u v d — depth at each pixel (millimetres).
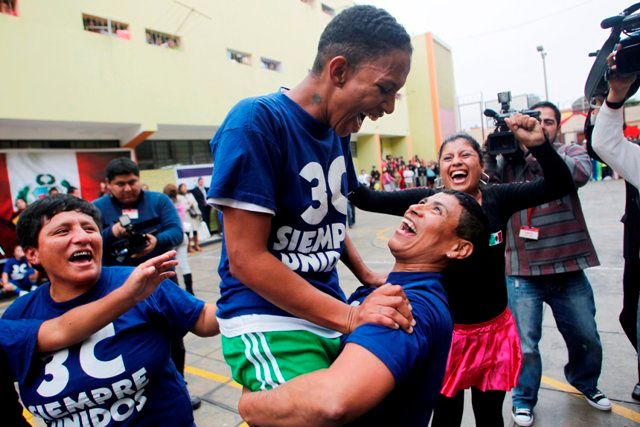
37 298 1365
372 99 999
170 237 2547
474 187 1874
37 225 1260
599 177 16094
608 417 2248
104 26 8945
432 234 1184
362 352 887
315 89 1066
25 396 1214
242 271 965
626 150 1866
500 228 1768
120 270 1441
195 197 9680
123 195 2516
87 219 1318
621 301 3797
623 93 1758
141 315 1325
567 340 2301
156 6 9828
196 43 10844
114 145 9930
